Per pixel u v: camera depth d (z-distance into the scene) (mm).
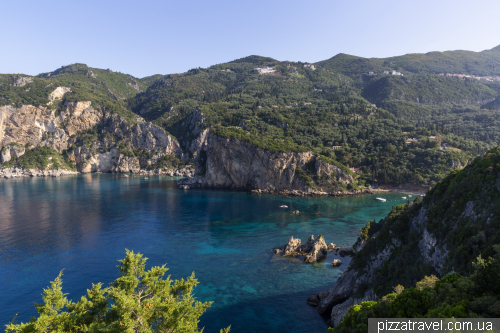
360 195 142625
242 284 52375
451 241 34344
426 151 159500
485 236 30594
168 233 82438
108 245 71688
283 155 153375
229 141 165250
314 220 96875
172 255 65875
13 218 96625
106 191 155375
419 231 41875
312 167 152875
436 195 43094
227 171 167375
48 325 22672
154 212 108250
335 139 190000
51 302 23984
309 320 41969
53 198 132750
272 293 49250
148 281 26344
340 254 66062
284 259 63625
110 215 102812
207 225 91000
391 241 45219
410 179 151625
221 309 44312
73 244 72125
